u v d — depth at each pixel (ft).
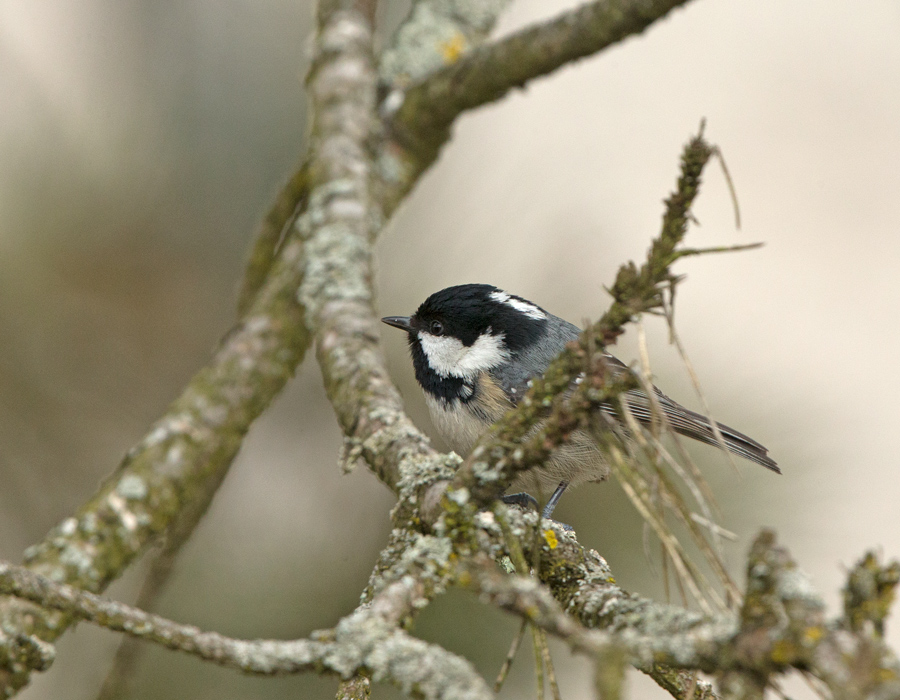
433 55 30.50
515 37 26.37
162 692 20.66
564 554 14.35
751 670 9.25
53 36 26.25
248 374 22.81
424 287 27.58
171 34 26.76
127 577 23.62
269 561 22.59
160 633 11.18
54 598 11.19
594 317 26.96
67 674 22.80
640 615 11.93
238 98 27.40
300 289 23.25
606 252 29.89
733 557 21.80
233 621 21.15
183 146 26.23
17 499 22.90
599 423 11.94
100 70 26.08
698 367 25.63
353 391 19.21
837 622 9.00
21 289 24.04
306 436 26.32
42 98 25.05
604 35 24.41
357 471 24.57
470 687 10.49
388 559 14.90
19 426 23.47
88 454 23.70
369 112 28.17
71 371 24.22
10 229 24.25
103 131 25.45
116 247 24.97
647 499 11.35
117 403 24.40
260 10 28.07
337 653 11.00
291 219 27.20
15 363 23.76
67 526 18.35
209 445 21.24
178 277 25.67
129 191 25.22
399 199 28.27
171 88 26.53
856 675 8.14
